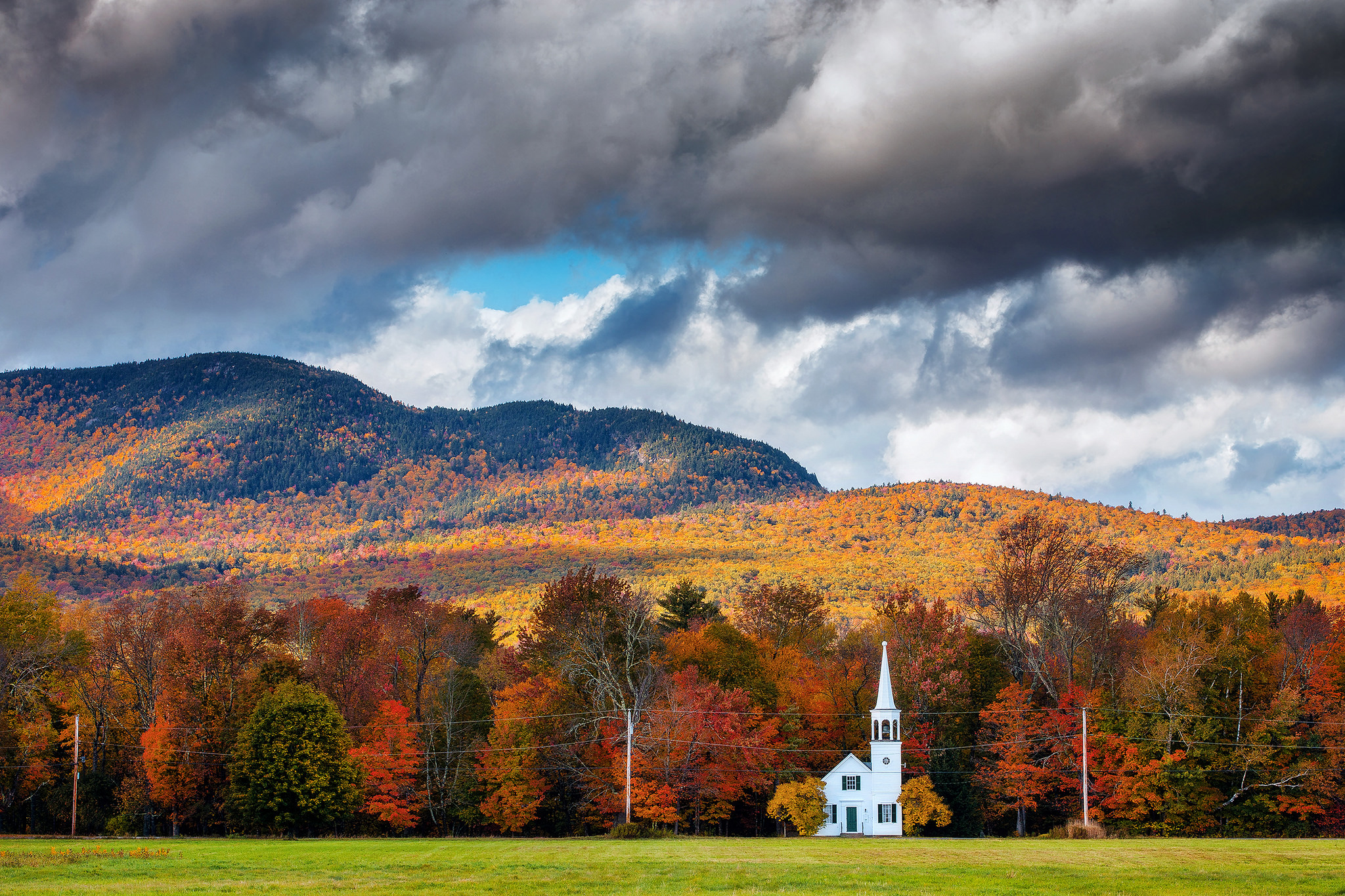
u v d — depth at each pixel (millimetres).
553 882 67125
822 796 125938
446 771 128500
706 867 74625
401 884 66562
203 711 125938
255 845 96312
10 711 127750
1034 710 130375
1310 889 62969
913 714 135375
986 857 80938
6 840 103625
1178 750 120125
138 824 124938
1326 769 119125
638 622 133625
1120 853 82688
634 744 118562
